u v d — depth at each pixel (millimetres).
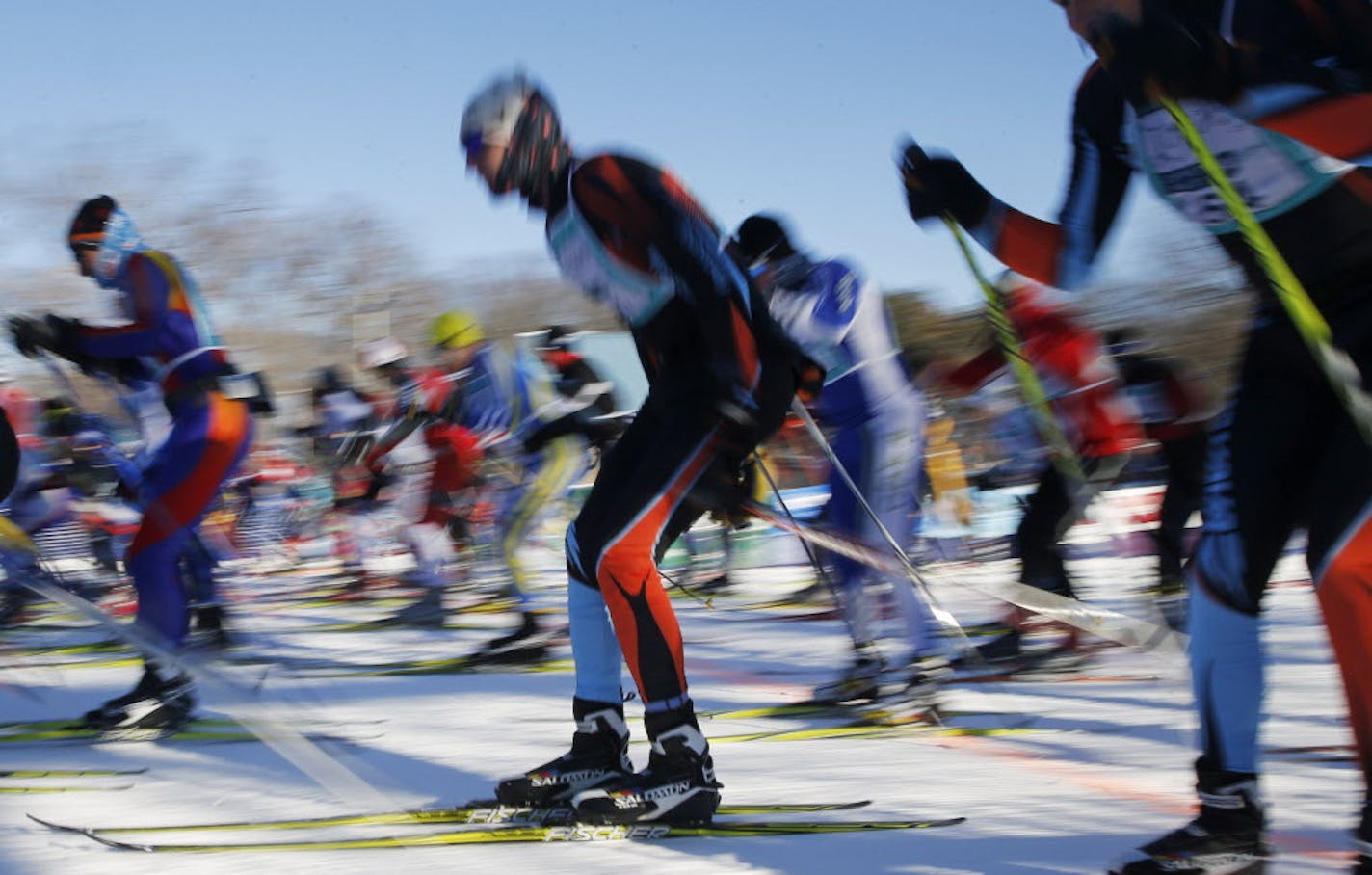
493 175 2600
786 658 5551
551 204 2607
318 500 12375
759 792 3018
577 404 5930
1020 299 5316
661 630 2568
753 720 4078
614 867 2385
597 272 2598
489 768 3391
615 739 2699
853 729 3859
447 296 37125
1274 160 2018
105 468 7664
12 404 7723
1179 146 2127
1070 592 5102
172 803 3014
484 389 7027
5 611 7242
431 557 7500
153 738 3852
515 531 5777
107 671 5707
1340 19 1995
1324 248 2043
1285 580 7324
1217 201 2127
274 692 4703
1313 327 1892
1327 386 2055
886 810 2785
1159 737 3561
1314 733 3475
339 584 10719
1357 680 1925
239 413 4074
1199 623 2111
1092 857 2377
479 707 4508
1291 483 2059
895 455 4078
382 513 9750
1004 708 4152
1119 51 1983
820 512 4176
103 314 4352
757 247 4090
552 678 5262
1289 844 2410
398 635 7098
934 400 5516
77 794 3141
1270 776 2986
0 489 3809
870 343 4066
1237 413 2119
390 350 9070
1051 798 2859
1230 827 2096
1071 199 2375
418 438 8953
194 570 5082
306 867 2416
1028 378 2598
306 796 3031
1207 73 1927
